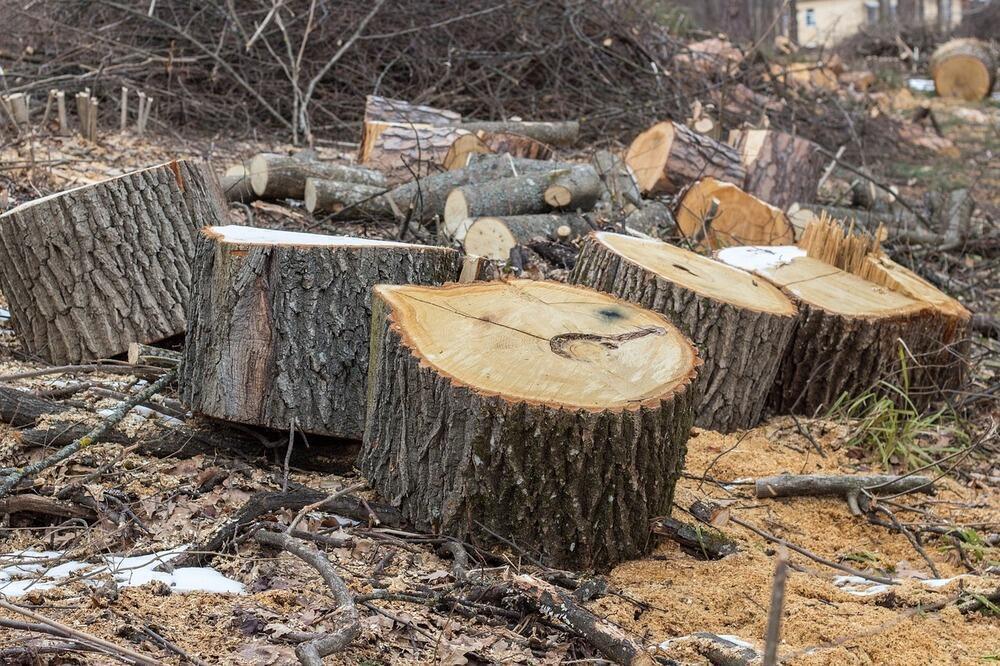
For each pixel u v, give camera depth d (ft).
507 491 18.74
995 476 27.73
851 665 16.71
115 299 28.04
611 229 39.96
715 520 22.12
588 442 18.35
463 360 19.19
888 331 29.94
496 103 68.33
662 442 19.24
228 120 62.39
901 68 141.38
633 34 75.72
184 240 29.07
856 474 25.99
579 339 20.25
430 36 70.18
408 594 17.74
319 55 67.67
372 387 20.98
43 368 27.40
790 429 29.12
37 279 27.61
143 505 20.21
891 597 19.60
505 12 71.31
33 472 20.22
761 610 18.49
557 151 57.77
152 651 15.34
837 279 32.37
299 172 43.93
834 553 22.29
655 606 18.29
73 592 17.02
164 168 28.94
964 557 22.11
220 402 22.41
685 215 45.09
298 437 23.48
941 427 30.22
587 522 18.99
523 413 18.19
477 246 38.47
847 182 68.90
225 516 20.25
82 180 45.16
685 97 71.97
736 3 135.64
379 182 45.91
